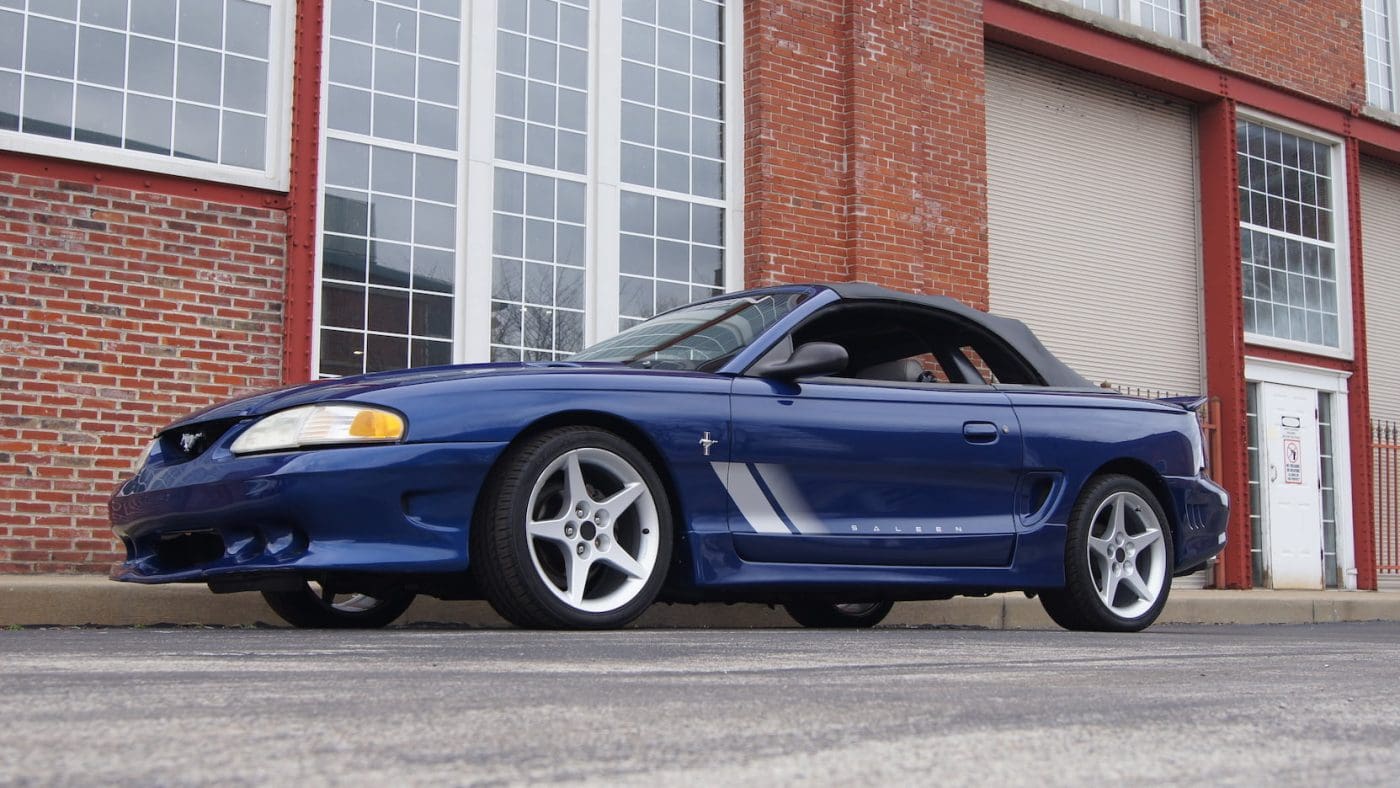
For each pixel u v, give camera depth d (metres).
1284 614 9.55
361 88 7.57
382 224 7.57
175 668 2.52
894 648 3.49
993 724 1.92
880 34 9.61
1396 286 13.99
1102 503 5.17
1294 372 12.55
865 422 4.57
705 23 9.02
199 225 6.98
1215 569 11.67
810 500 4.44
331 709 1.92
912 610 7.03
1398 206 14.03
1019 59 11.13
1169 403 5.59
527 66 8.20
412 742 1.63
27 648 3.07
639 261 8.55
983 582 4.79
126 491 4.14
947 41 10.05
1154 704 2.24
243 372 7.04
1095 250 11.50
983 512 4.84
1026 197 11.06
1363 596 11.32
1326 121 12.98
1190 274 12.20
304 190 7.27
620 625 4.05
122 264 6.76
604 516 4.07
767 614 6.72
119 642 3.36
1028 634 4.69
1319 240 13.04
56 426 6.53
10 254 6.50
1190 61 11.88
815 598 5.15
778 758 1.57
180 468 3.95
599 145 8.41
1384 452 13.50
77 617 5.14
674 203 8.76
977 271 10.03
